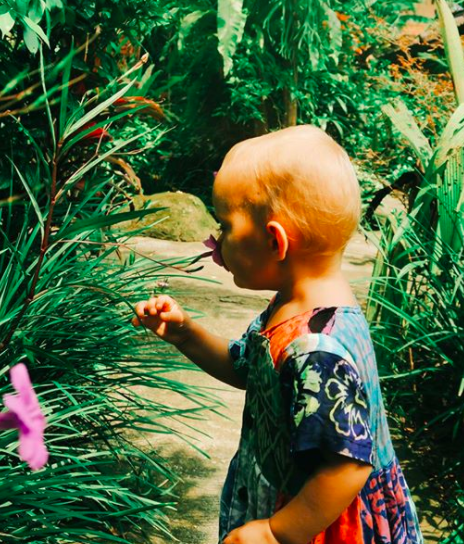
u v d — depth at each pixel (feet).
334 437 3.60
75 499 5.64
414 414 9.07
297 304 4.00
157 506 5.01
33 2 7.11
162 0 10.59
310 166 3.81
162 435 8.44
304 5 23.29
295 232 3.86
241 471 4.27
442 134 9.44
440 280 9.23
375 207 10.41
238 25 22.04
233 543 3.84
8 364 5.86
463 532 7.06
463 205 9.14
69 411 5.74
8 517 5.24
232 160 4.02
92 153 8.62
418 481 8.09
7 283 6.23
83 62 8.54
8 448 5.35
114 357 6.90
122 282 7.61
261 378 3.98
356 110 26.48
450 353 8.73
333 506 3.67
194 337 4.83
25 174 8.35
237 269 4.09
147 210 4.60
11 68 8.23
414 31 32.71
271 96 26.11
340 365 3.68
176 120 24.13
